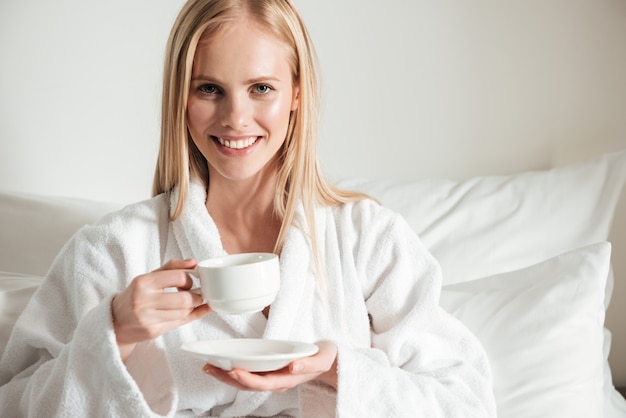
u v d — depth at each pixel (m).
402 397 1.26
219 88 1.27
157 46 2.16
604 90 2.08
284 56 1.29
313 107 1.38
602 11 2.06
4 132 2.20
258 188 1.42
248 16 1.26
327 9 2.12
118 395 1.18
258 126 1.28
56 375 1.26
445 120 2.11
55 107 2.19
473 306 1.60
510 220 1.81
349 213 1.47
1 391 1.38
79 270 1.40
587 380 1.54
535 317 1.56
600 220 1.83
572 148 2.09
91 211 1.89
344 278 1.43
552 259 1.64
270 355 1.05
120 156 2.19
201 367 1.35
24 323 1.42
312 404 1.30
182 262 1.14
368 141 2.14
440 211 1.84
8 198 1.92
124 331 1.17
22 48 2.18
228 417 1.36
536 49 2.08
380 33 2.11
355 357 1.26
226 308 1.06
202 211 1.41
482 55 2.09
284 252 1.39
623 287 2.12
